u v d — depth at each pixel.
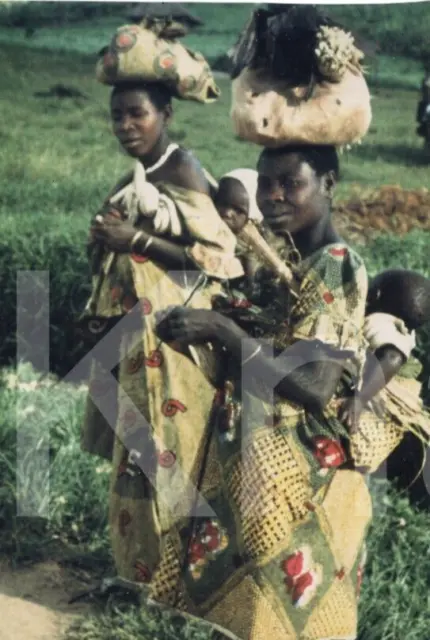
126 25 6.38
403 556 6.62
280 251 6.11
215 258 6.16
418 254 6.50
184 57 6.30
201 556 6.04
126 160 6.43
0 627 6.13
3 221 6.84
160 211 6.25
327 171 6.14
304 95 6.11
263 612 5.86
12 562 6.62
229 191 6.17
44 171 6.64
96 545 6.74
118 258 6.30
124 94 6.36
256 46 6.16
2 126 6.64
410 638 6.21
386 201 6.45
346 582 5.95
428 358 6.66
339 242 6.11
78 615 6.27
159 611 6.15
